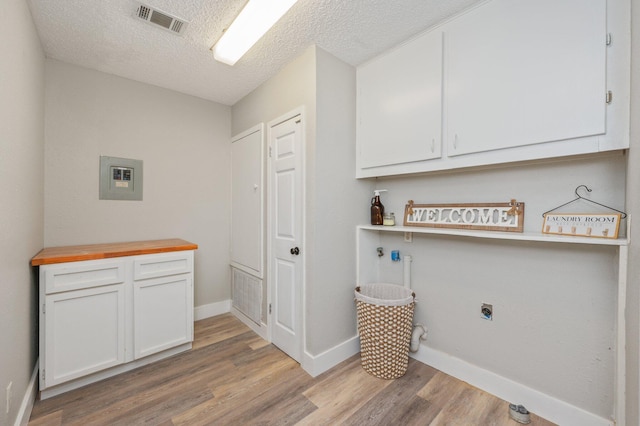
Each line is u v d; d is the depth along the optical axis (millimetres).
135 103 2457
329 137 1977
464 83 1565
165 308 2062
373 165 2059
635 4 1050
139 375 1865
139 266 1945
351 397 1642
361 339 1927
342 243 2074
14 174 1288
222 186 3016
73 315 1693
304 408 1551
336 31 1754
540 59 1306
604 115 1150
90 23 1690
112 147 2348
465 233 1606
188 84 2529
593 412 1348
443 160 1667
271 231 2336
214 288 2969
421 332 1997
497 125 1439
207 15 1631
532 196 1542
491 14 1457
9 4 1189
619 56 1122
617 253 1283
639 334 1009
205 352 2178
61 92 2117
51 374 1613
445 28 1648
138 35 1816
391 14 1602
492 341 1682
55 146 2094
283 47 1930
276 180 2283
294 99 2078
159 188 2600
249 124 2705
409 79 1827
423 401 1604
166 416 1496
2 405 1144
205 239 2898
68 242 2150
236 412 1523
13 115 1266
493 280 1680
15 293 1312
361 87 2148
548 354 1479
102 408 1554
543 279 1498
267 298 2387
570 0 1223
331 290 1994
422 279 2037
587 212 1370
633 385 1081
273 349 2227
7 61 1171
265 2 1445
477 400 1612
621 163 1279
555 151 1278
